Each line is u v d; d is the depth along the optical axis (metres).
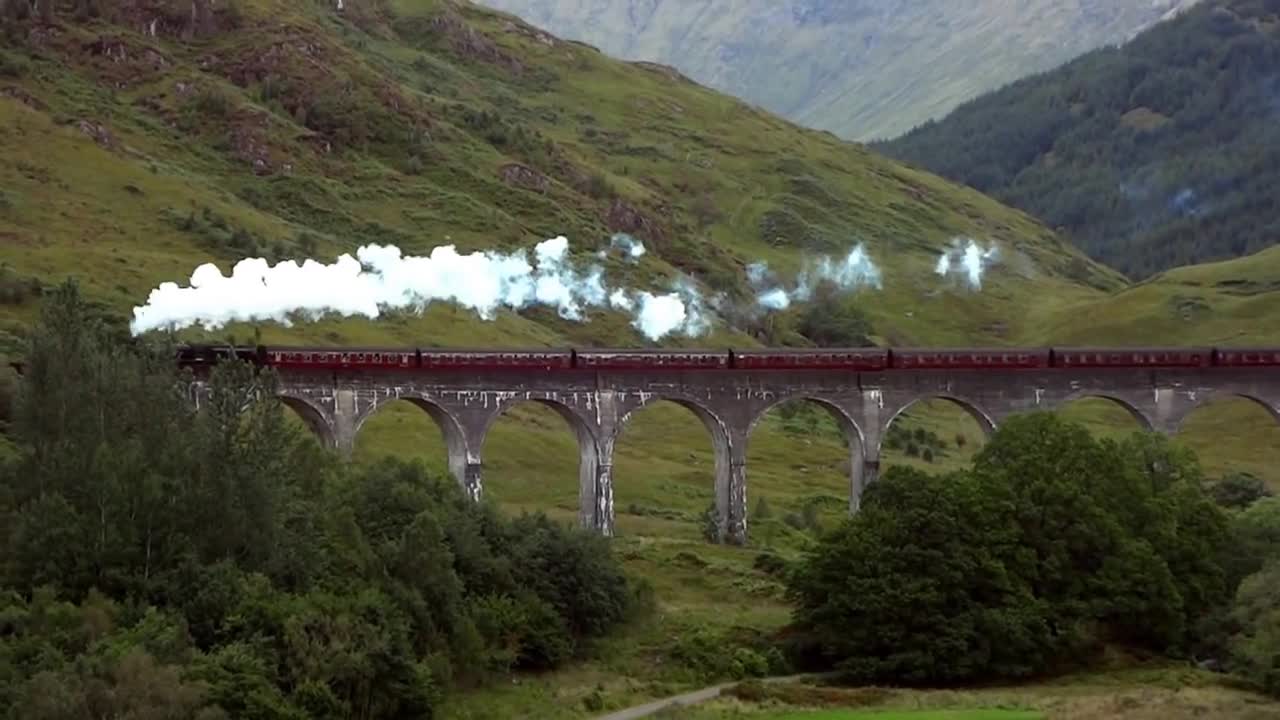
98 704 71.12
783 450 189.00
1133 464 117.44
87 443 89.69
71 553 84.69
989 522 104.69
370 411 121.12
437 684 87.56
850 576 101.25
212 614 83.31
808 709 90.00
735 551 127.12
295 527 93.44
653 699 93.25
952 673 97.88
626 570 117.12
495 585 99.69
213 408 93.38
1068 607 103.94
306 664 80.69
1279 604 99.50
